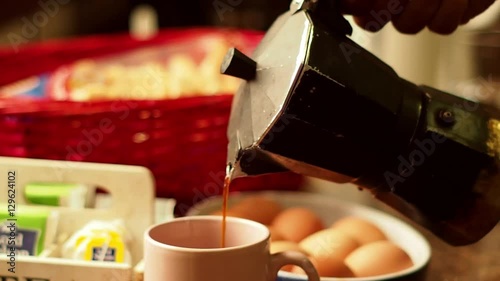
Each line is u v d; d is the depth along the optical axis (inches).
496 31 39.2
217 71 37.9
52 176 26.4
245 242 22.8
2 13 56.7
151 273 21.5
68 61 43.5
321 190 36.9
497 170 22.6
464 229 23.3
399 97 22.2
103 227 25.2
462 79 40.6
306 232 27.5
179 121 31.1
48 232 25.4
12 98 31.7
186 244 22.9
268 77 21.6
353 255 25.7
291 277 23.6
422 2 23.2
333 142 21.5
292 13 22.6
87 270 23.0
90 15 60.3
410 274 24.4
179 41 47.3
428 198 22.8
